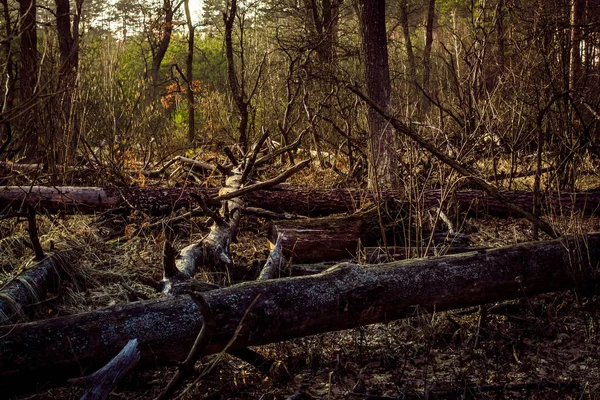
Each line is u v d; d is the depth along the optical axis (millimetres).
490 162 8266
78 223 6008
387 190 6422
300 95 12102
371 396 3172
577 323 4117
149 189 6695
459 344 3852
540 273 3879
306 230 5102
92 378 2408
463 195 6551
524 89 7520
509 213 6562
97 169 7465
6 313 3664
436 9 24172
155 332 3031
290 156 9367
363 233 5152
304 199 6785
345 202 6738
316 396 3238
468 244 5371
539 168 5422
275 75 12891
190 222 6125
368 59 7574
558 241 4023
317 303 3346
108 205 6445
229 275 4637
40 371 2863
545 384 3262
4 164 6219
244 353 3484
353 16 14586
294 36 13695
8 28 4387
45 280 4316
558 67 7203
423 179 6734
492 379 3363
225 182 7465
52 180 6918
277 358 3627
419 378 3414
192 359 2566
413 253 4848
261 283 3326
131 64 19844
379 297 3492
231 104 12844
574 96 7516
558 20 7789
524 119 7445
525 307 4309
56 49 7309
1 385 2832
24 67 6855
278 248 4500
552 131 6625
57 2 10297
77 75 7504
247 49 14523
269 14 15078
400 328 4055
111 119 8266
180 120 17766
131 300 3676
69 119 7258
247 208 6500
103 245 5582
